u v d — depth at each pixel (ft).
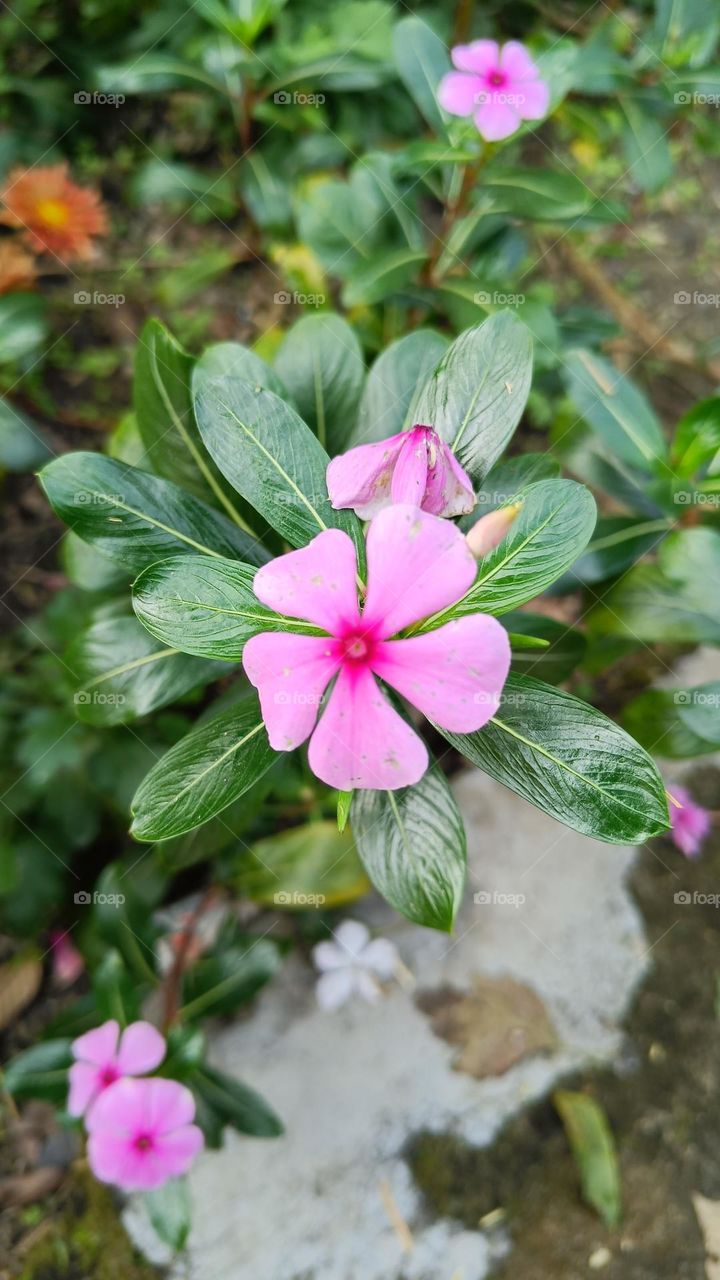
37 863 0.98
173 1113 0.74
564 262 1.44
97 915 0.86
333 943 0.95
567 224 1.08
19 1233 0.90
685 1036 0.98
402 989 0.97
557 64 0.89
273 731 0.47
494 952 0.99
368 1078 0.93
